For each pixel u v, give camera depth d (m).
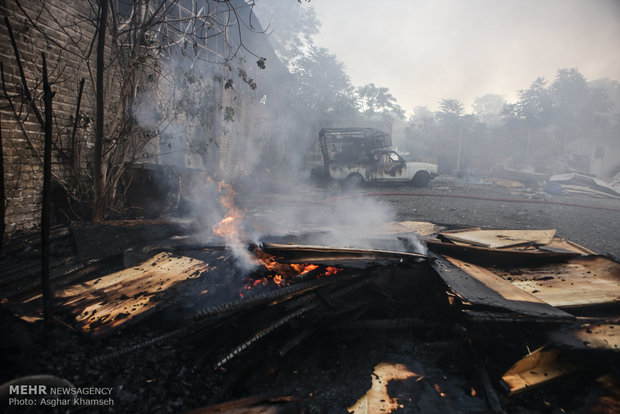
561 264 3.56
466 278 2.78
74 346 2.27
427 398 2.05
